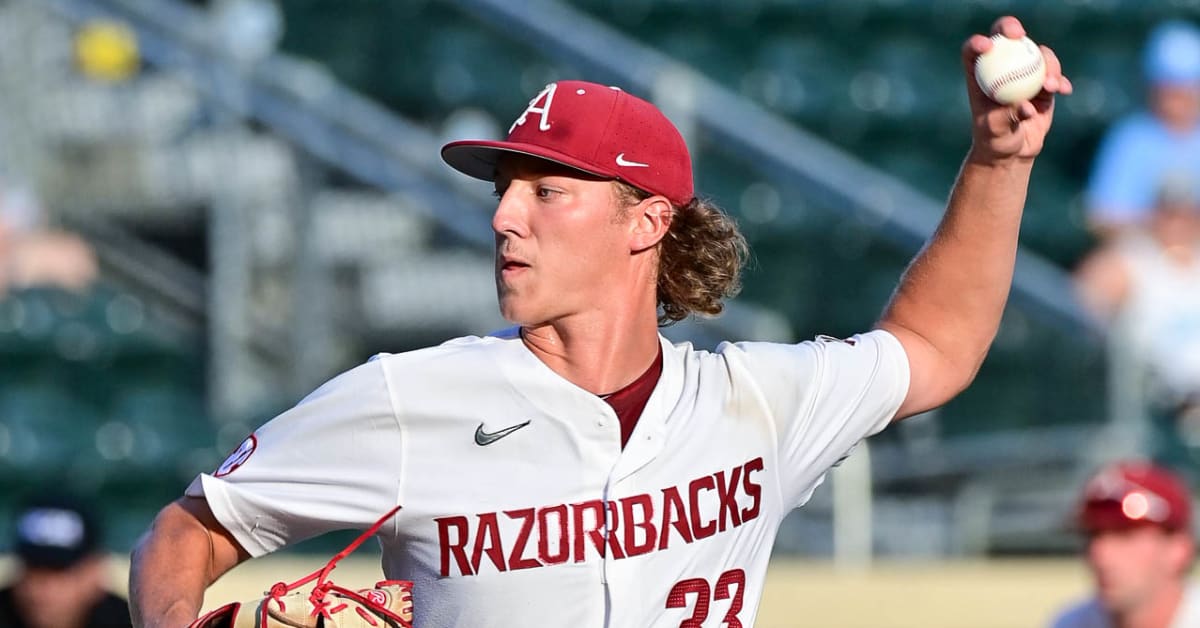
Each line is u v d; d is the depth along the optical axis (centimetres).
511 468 878
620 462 883
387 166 2688
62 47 2914
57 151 2877
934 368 1003
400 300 2692
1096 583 1638
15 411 2589
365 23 3334
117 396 2656
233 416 2530
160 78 2875
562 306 901
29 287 2711
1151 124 2795
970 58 957
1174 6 3706
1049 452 2231
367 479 877
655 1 3547
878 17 3622
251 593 1888
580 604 873
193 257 2841
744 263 1027
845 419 959
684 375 925
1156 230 2728
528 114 912
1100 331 2316
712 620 898
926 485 2217
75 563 1647
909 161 3447
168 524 898
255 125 2709
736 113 2788
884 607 1953
